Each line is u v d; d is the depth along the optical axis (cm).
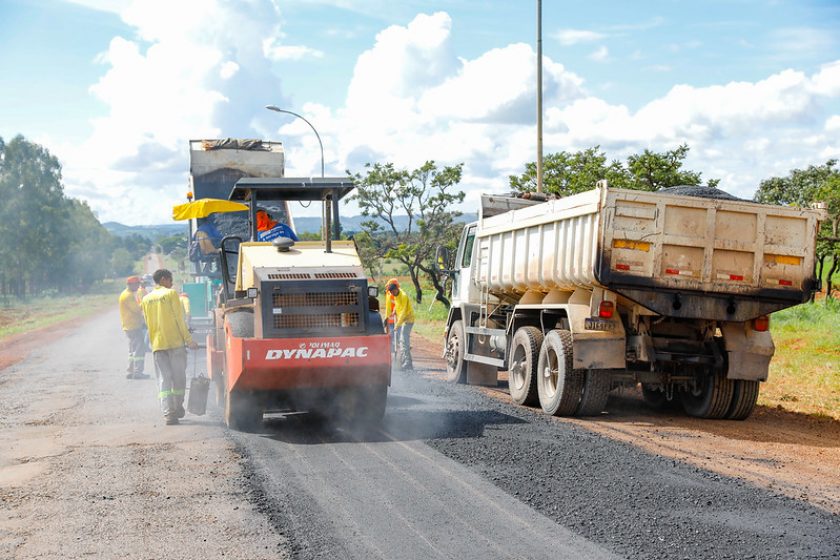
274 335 947
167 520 626
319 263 1018
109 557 549
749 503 680
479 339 1518
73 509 659
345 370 948
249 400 984
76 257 11319
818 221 1073
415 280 4122
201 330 1627
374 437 948
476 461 820
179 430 1002
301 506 660
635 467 802
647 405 1325
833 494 728
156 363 1056
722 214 1052
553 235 1176
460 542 574
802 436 1031
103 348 2347
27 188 9069
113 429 1010
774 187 5634
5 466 815
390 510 649
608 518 630
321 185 1187
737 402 1136
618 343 1095
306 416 1092
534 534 591
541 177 2155
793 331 2584
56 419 1091
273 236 1157
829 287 3434
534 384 1237
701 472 790
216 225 1906
